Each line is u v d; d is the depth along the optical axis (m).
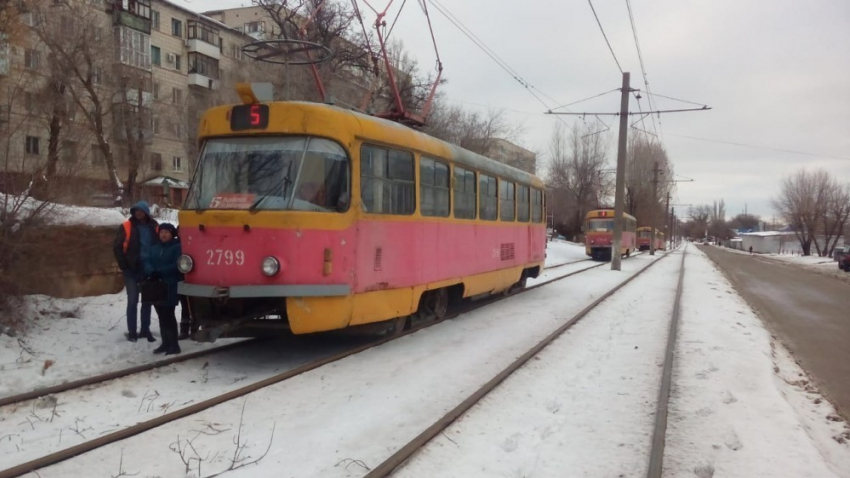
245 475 4.11
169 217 16.39
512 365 7.04
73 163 9.29
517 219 13.59
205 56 40.72
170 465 4.25
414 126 10.91
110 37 21.67
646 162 57.62
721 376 6.84
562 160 57.53
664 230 73.38
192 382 6.38
